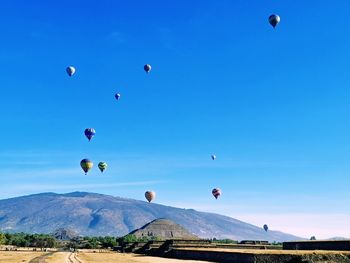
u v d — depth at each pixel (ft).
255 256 270.05
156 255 453.99
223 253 310.24
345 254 273.33
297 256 267.59
